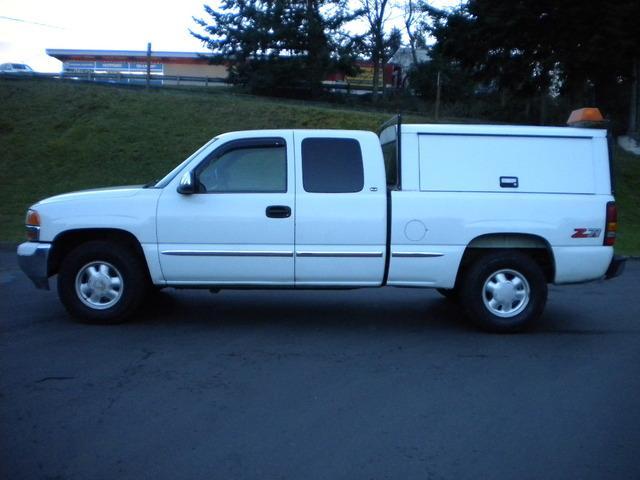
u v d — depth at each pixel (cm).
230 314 822
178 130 2052
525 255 744
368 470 417
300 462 427
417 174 727
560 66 2267
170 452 438
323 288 739
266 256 715
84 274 741
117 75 3253
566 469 422
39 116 2069
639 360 656
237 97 2614
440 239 722
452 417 504
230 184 728
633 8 1970
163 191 725
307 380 583
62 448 442
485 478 409
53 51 5653
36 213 736
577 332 763
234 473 411
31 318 783
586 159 743
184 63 5594
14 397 533
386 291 980
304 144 726
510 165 734
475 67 2597
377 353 669
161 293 887
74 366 611
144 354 650
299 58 3525
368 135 728
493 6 2256
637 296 979
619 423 496
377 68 4069
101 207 722
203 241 717
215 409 512
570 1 2033
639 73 2227
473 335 743
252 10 3550
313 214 713
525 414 512
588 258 738
